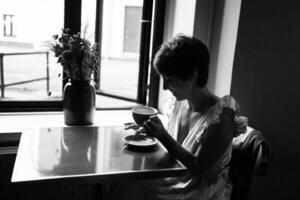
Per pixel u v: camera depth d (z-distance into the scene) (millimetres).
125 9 2117
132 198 1218
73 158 1058
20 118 1708
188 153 1066
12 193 1559
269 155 1225
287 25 1524
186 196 1144
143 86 2061
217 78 1637
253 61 1522
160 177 1019
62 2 1745
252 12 1460
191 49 1075
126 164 1036
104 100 2117
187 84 1131
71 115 1545
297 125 1677
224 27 1564
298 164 1729
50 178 903
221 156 1089
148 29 1973
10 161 1500
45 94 1905
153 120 1090
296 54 1575
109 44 2271
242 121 1137
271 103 1606
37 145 1167
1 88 1924
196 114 1258
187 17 1703
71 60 1475
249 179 1217
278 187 1735
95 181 948
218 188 1144
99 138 1273
